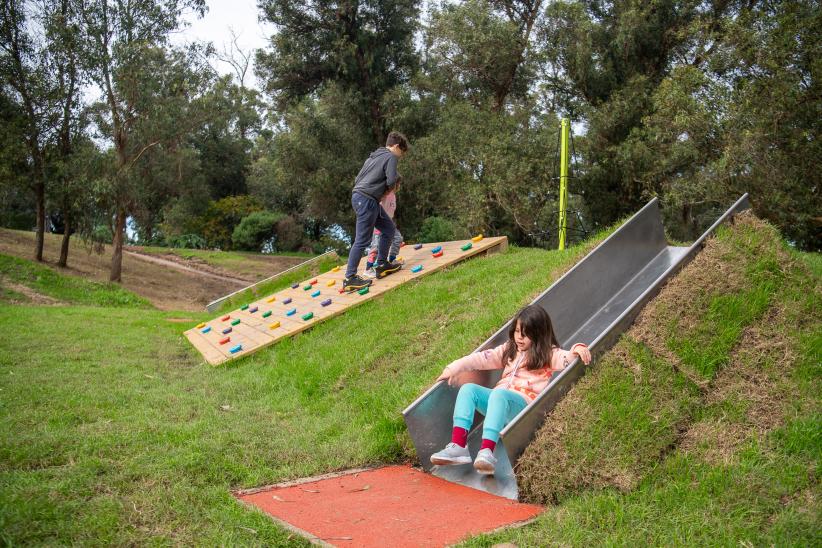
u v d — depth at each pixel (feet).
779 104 52.13
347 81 91.40
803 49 53.21
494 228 80.74
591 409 11.96
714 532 9.11
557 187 74.95
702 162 61.67
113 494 10.58
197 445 13.78
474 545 8.93
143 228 141.38
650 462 11.32
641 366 13.00
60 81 66.95
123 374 23.22
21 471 11.50
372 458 14.16
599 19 83.82
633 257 19.62
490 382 14.98
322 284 36.24
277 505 10.82
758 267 15.93
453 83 92.73
